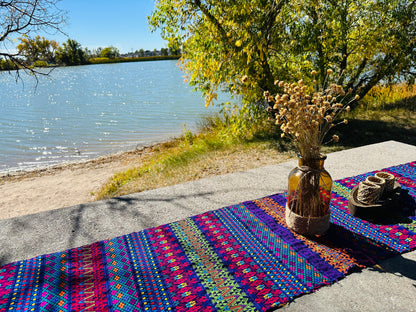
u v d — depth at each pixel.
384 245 1.91
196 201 2.73
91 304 1.52
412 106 8.27
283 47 6.12
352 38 6.15
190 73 6.29
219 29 5.34
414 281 1.63
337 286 1.60
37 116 19.77
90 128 15.34
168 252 1.94
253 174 3.36
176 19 5.84
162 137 12.52
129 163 9.04
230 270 1.73
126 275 1.74
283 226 2.18
